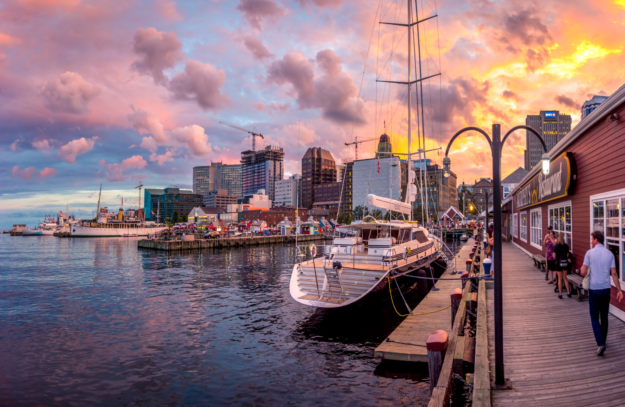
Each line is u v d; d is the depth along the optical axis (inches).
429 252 865.5
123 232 5290.4
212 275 1204.5
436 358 297.3
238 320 628.7
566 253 473.4
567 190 509.7
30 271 1376.7
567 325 354.3
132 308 733.3
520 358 279.1
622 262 353.7
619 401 208.7
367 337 526.9
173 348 493.0
